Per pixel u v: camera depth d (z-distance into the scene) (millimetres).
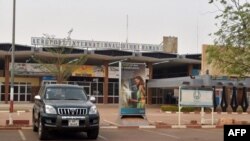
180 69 68812
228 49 12531
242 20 12125
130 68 22781
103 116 30234
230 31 12359
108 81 58781
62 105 15109
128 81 22750
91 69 57656
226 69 12828
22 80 56500
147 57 54938
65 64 47750
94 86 58781
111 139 16297
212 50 12883
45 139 15477
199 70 63281
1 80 55906
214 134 19219
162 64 64750
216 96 45812
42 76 56312
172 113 36344
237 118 31484
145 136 17750
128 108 22703
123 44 55188
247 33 12023
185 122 25531
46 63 50781
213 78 40625
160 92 61625
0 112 32625
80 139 15906
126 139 16438
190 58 57438
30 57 54625
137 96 22797
